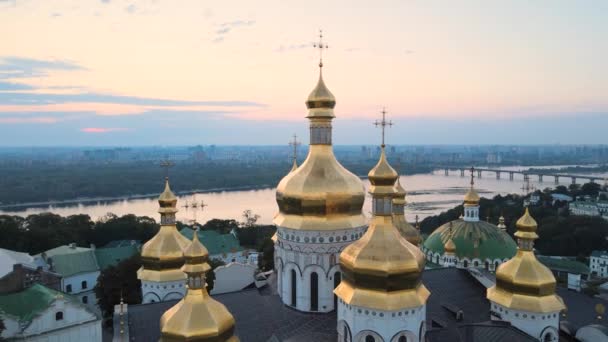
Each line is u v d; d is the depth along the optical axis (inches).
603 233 6820.9
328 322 1772.9
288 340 1697.8
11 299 2925.7
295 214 1829.5
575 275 4680.1
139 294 3472.0
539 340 1781.5
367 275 1408.7
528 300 1817.2
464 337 1707.7
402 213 2637.8
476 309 2190.0
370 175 1487.5
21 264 3720.5
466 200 3587.6
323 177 1814.7
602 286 4970.5
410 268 1406.3
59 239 5497.1
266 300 2010.3
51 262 4247.0
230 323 1446.9
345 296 1457.9
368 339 1427.2
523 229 1886.1
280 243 1907.0
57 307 2920.8
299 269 1823.3
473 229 3486.7
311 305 1830.7
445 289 2310.5
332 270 1804.9
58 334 2915.8
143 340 1795.0
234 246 5703.7
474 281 2405.3
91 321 3051.2
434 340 1674.5
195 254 1414.9
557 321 1828.2
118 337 1753.2
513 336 1713.8
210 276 3189.0
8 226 5260.8
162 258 2214.6
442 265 3481.8
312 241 1790.1
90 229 6087.6
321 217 1795.0
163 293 2210.9
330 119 1893.5
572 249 6786.4
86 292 4357.8
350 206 1813.5
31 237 5300.2
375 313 1403.8
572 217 7450.8
